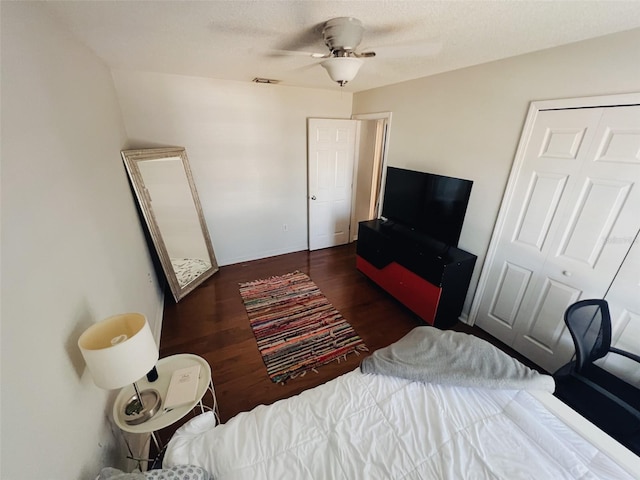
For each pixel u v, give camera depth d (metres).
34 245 0.86
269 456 1.07
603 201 1.69
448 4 1.22
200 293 3.21
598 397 1.47
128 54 2.06
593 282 1.79
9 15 0.92
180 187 3.07
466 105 2.39
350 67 1.49
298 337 2.53
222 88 3.12
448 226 2.59
